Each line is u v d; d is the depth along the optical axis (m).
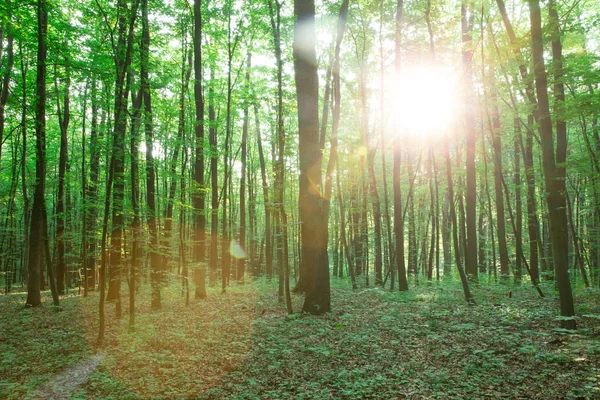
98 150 12.14
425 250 33.00
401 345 8.86
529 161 19.05
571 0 16.23
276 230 15.49
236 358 8.37
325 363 7.97
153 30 17.03
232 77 24.72
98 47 15.39
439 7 16.52
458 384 6.46
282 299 14.95
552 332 8.84
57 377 7.43
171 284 19.50
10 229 26.09
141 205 13.97
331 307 13.61
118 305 12.23
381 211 31.62
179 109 19.73
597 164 12.23
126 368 7.86
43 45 14.80
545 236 26.56
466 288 13.19
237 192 40.19
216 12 18.97
